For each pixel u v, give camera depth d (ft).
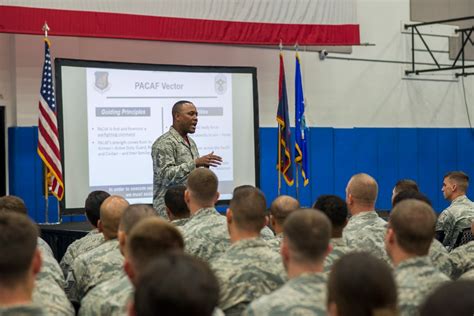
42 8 30.09
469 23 49.80
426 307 5.55
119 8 32.04
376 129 45.91
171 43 38.22
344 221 13.92
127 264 9.56
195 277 5.90
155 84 34.06
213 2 34.65
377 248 16.92
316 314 9.16
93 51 35.78
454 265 15.85
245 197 12.60
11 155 33.86
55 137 29.30
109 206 14.65
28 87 33.99
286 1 36.65
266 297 9.43
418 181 47.98
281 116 36.17
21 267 8.03
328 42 37.68
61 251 27.55
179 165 25.03
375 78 46.01
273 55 41.68
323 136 43.62
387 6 46.44
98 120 32.37
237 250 12.37
